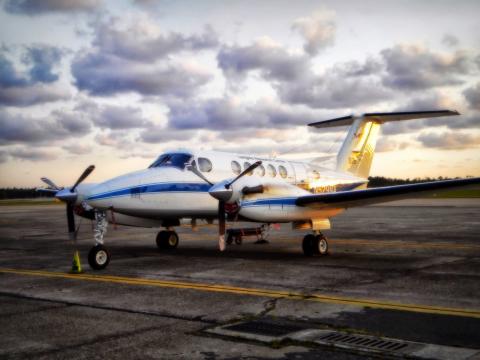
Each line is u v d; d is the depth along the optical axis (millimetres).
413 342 4691
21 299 6957
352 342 4715
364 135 17188
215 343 4750
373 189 11078
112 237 17984
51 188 11438
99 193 10477
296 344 4691
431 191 10977
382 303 6328
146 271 9516
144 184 11344
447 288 7273
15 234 19516
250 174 13125
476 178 10461
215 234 18875
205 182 12406
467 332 5000
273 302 6484
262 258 11359
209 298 6809
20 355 4484
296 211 11508
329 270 9273
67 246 14969
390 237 15672
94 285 8031
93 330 5258
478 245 12930
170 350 4566
